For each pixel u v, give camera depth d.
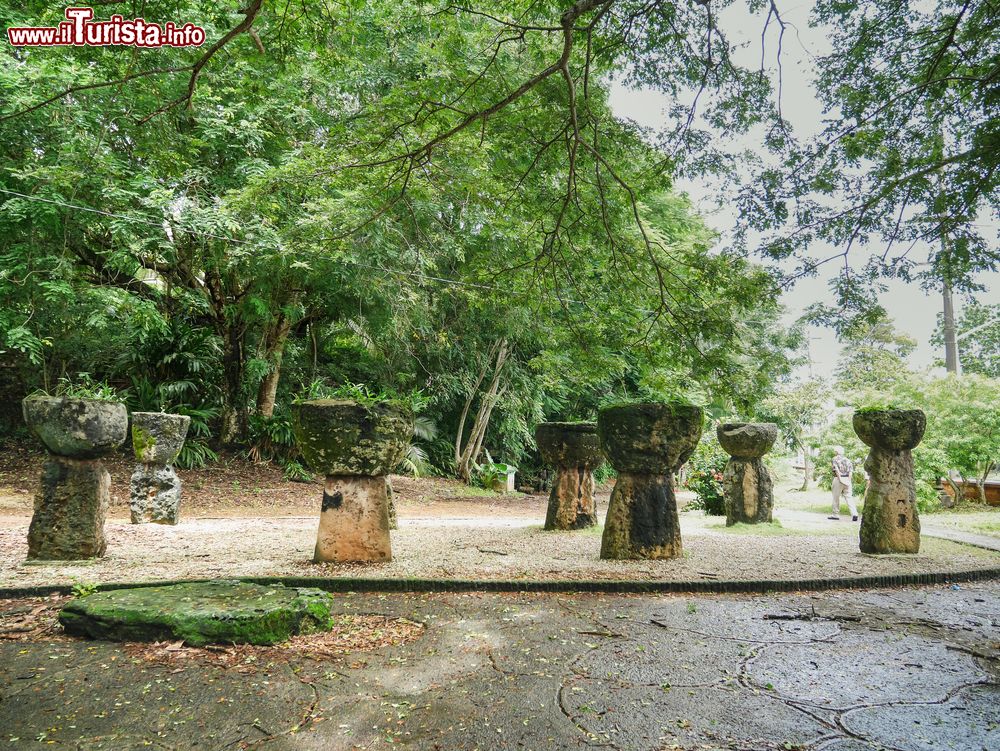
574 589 5.13
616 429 6.42
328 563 5.80
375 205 7.48
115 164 9.79
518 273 6.79
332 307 13.84
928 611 4.71
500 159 5.94
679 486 20.44
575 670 3.37
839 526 10.07
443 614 4.42
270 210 9.55
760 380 5.57
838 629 4.20
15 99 8.82
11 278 10.78
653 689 3.13
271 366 14.82
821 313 5.29
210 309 14.38
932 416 13.41
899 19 4.84
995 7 4.52
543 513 13.84
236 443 14.78
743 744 2.58
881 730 2.71
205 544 7.03
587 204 6.05
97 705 2.88
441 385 17.14
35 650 3.55
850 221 5.00
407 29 8.09
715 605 4.78
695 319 5.63
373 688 3.11
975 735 2.67
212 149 11.31
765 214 5.24
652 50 5.30
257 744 2.55
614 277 6.23
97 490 5.92
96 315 11.16
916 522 6.93
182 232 11.43
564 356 9.81
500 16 6.43
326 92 11.12
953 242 4.72
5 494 11.00
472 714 2.83
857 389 17.31
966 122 4.86
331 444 5.76
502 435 19.55
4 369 15.94
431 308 14.70
